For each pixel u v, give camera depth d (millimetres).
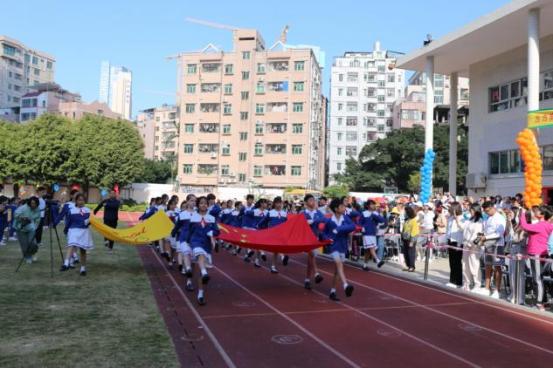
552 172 23516
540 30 23328
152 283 10789
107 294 9320
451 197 22422
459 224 11297
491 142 28219
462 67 30594
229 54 66062
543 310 8711
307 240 10273
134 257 15352
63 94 94625
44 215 16516
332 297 9523
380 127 85938
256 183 63906
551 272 8875
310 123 63781
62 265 12133
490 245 10383
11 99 100312
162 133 109625
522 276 9305
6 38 98375
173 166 80500
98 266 13055
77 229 11438
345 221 9727
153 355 5863
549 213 9375
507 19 21766
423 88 85000
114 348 6074
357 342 6691
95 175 52312
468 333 7258
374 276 12656
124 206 50094
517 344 6746
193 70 67188
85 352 5883
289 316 8094
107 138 54219
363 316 8195
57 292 9320
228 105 65750
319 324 7609
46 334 6578
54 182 51156
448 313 8539
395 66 31219
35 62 107438
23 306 8094
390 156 59531
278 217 14336
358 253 15617
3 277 10734
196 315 8016
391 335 7066
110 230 11992
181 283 10945
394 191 60875
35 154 49250
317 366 5699
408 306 9055
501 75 27547
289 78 63781
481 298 9805
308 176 63062
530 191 18203
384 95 86312
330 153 86812
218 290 10312
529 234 9367
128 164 55281
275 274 12719
